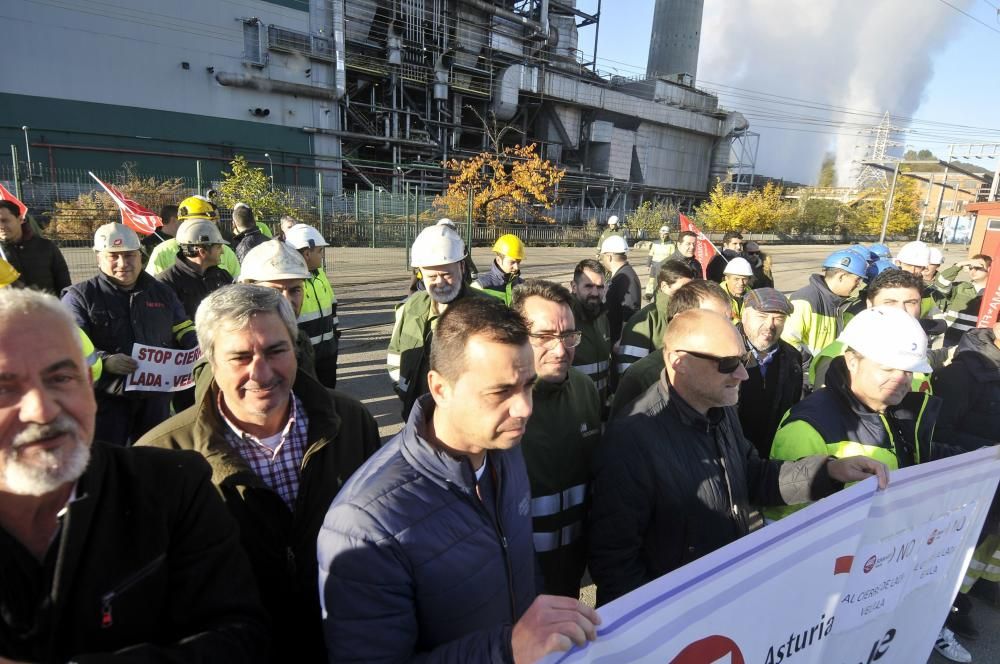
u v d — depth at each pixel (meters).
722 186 46.44
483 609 1.33
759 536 1.36
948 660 2.67
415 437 1.34
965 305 6.43
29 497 1.01
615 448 1.87
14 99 21.92
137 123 24.67
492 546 1.37
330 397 1.74
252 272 2.83
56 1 22.30
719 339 1.75
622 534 1.82
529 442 2.10
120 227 3.21
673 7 58.38
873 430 2.07
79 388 1.01
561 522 2.14
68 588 1.00
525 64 39.53
